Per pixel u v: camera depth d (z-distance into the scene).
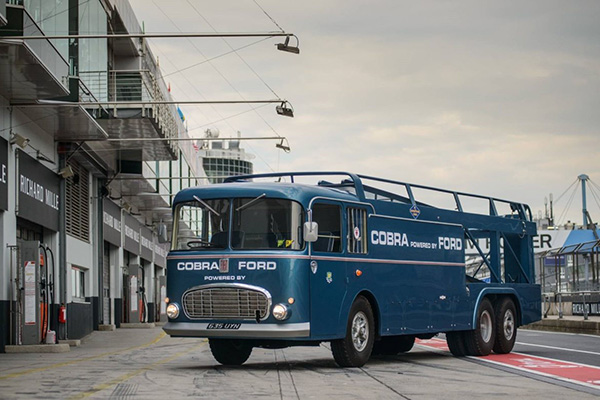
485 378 13.08
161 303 50.75
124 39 33.94
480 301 18.30
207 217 14.48
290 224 14.03
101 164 33.56
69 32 26.47
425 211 17.11
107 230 36.41
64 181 27.36
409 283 16.33
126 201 42.22
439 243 17.36
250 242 14.11
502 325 18.92
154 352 20.73
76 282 31.09
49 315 24.80
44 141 25.77
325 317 14.23
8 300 21.86
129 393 10.64
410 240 16.50
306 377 12.97
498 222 19.52
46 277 23.22
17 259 21.80
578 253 42.41
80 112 23.83
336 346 14.77
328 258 14.41
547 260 45.59
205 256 14.25
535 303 20.42
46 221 25.52
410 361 16.78
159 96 32.38
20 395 10.44
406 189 16.84
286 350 20.88
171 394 10.54
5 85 20.81
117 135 29.83
